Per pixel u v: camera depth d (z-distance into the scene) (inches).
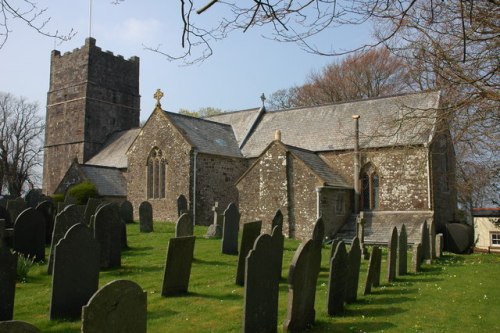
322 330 310.0
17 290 390.9
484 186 716.7
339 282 354.0
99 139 1651.1
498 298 414.9
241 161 1141.7
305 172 896.3
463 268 597.6
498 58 299.3
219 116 1370.6
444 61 318.3
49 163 1722.4
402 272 540.1
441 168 959.6
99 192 1223.5
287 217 903.7
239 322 315.3
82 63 1651.1
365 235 885.8
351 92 1550.2
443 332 310.0
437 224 904.9
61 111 1700.3
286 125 1184.8
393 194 925.2
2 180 1985.7
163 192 1095.0
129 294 219.8
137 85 1795.0
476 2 275.6
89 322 204.7
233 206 614.2
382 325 321.4
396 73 1411.2
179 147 1057.5
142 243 668.1
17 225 487.8
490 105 328.8
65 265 325.4
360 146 935.7
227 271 493.4
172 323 311.7
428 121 421.4
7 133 2036.2
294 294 301.1
